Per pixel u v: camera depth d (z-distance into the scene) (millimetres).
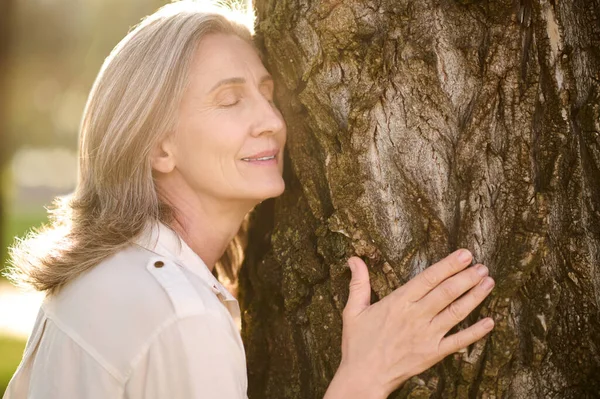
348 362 1988
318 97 2148
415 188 2068
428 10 2061
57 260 2076
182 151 2201
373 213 2084
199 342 1880
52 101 27625
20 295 10703
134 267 2010
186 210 2293
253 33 2354
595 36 2102
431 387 2012
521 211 1981
